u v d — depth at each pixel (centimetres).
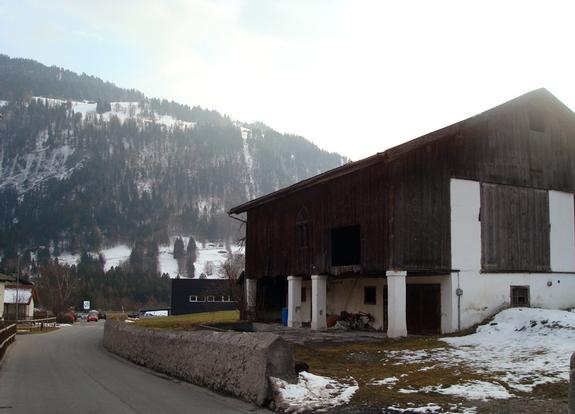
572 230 2669
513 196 2506
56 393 1248
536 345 1694
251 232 3391
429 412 950
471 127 2428
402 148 2205
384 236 2252
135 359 1950
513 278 2445
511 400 1012
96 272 14950
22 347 2828
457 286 2303
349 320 2841
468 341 1930
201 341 1362
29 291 8306
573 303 2616
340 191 2550
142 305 13925
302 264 2823
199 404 1098
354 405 1020
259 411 1024
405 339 2098
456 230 2334
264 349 1079
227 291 7062
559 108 2669
